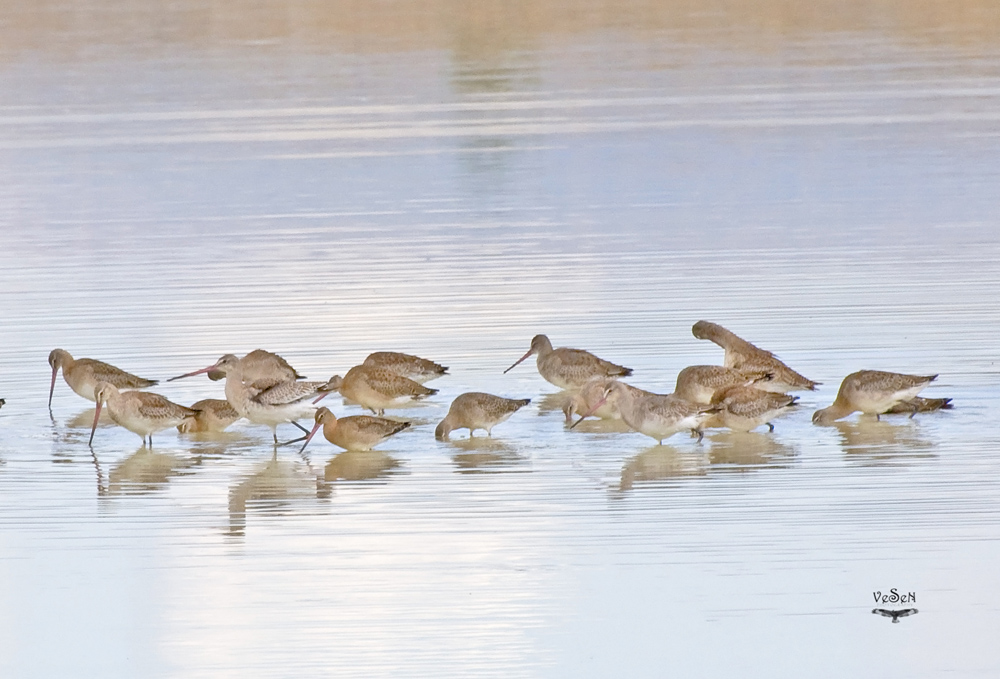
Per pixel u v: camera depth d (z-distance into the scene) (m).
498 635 12.73
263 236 29.33
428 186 33.97
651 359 20.34
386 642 12.64
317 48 54.62
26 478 16.78
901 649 12.38
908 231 28.27
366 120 42.22
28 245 28.98
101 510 15.73
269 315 23.23
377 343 21.55
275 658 12.44
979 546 14.13
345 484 16.39
